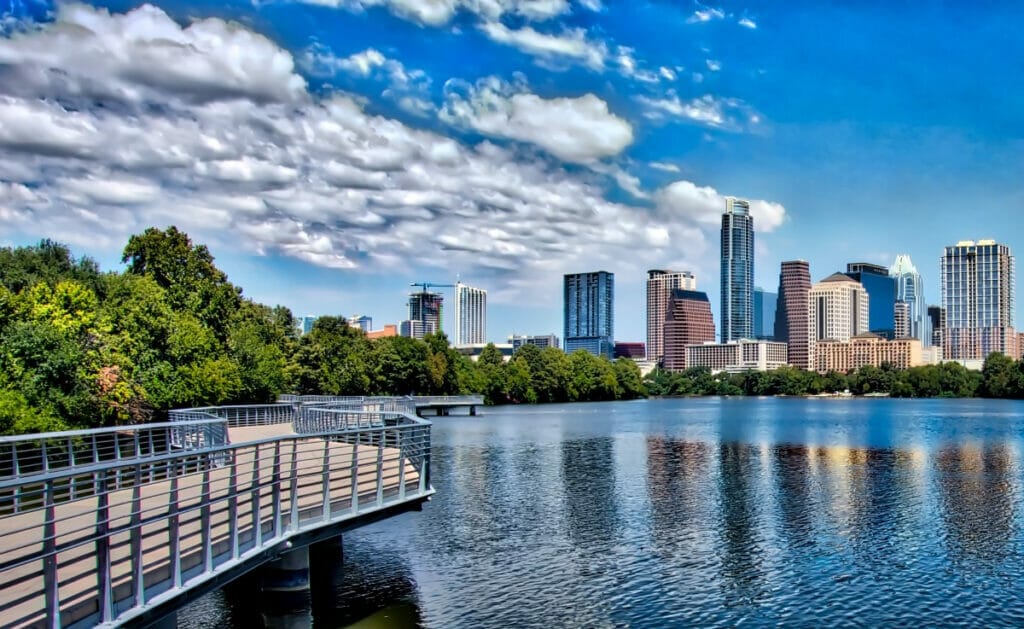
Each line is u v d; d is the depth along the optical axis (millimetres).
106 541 13539
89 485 32500
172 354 68625
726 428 112812
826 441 89938
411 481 27281
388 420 56562
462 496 48469
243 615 25156
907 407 195625
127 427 24281
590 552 34781
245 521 21484
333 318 160875
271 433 48312
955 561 34188
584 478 56656
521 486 52656
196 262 88562
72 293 55000
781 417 145875
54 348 47469
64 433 21531
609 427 112062
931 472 61750
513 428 108188
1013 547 36500
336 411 31406
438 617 26109
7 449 40406
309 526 20875
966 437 96062
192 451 16016
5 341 46156
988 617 27531
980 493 51125
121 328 63938
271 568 25406
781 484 54625
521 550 34969
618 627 25953
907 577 31859
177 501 15680
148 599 14734
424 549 34875
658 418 139750
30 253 89938
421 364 158500
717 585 30469
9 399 41844
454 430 103812
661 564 33125
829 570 32688
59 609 12562
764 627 26359
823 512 44312
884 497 49375
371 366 150875
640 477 57469
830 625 26641
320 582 29672
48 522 12398
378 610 26516
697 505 46094
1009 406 197125
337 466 34500
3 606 11688
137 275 82812
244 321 112562
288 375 110438
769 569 32688
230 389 75750
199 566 16641
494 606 27453
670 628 26078
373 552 34312
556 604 27875
